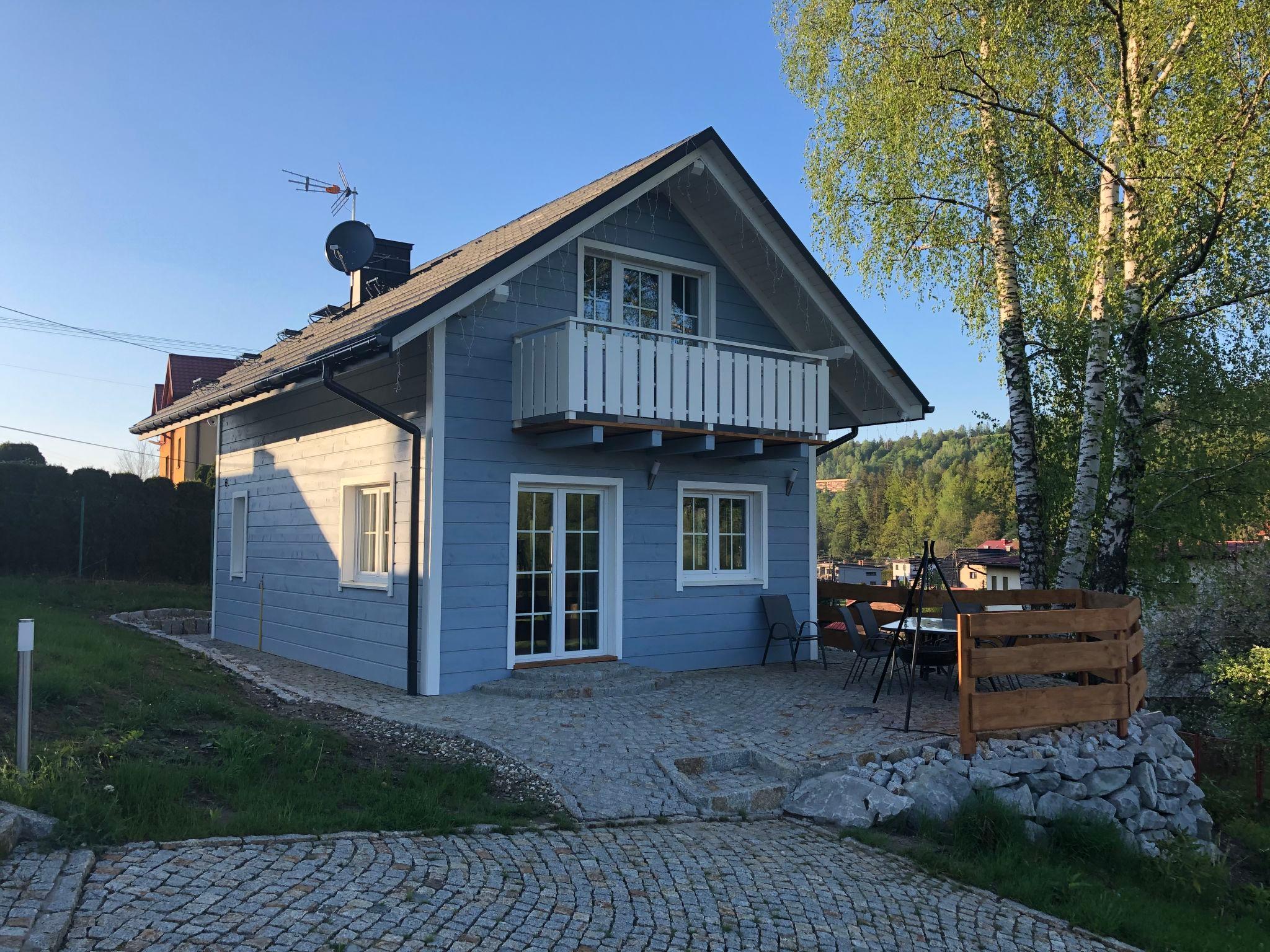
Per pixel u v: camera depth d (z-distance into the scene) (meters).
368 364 9.70
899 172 12.41
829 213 13.02
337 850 4.68
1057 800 7.54
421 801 5.63
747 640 12.27
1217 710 15.37
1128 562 14.32
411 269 15.18
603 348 9.70
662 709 8.94
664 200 11.86
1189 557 15.27
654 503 11.46
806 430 11.63
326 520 11.69
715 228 12.02
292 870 4.34
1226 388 13.19
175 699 7.14
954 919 5.23
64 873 3.89
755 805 6.68
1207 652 16.75
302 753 6.19
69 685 6.52
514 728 7.93
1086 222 12.31
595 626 10.97
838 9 12.30
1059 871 6.50
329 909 3.98
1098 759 7.98
